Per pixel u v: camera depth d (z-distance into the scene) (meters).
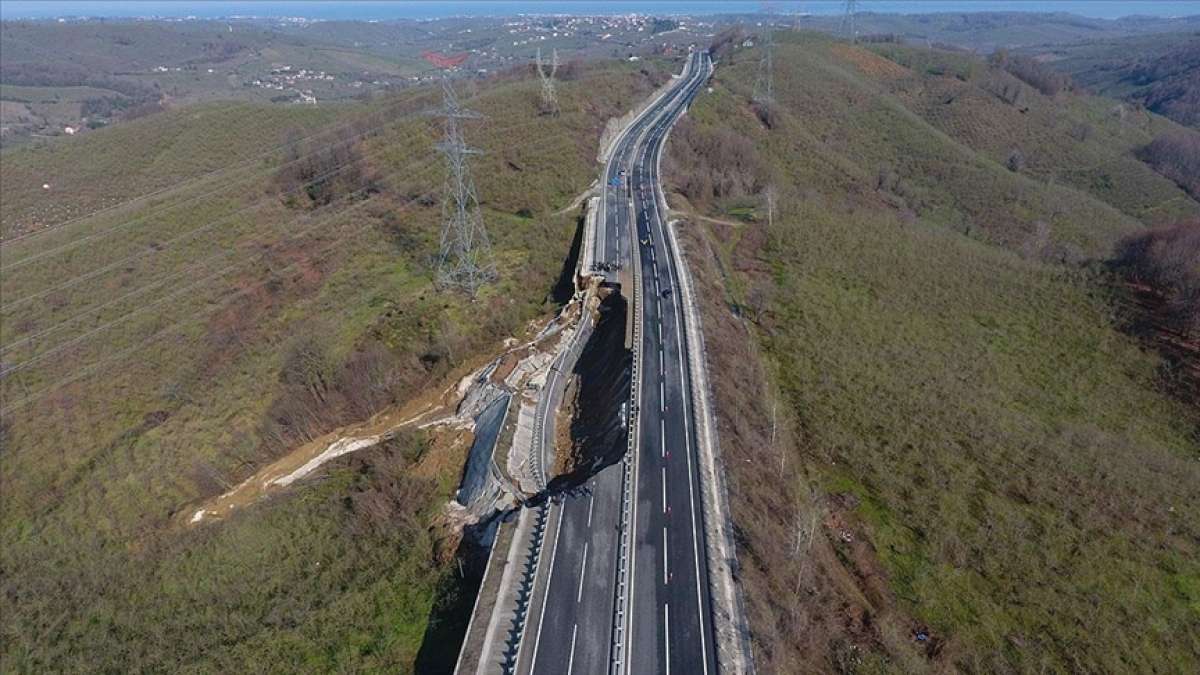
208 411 63.31
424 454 58.75
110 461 58.81
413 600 44.41
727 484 47.75
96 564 51.25
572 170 100.50
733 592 40.09
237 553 51.38
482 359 69.00
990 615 39.47
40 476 57.97
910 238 88.62
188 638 44.56
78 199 96.00
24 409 63.19
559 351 68.38
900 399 57.38
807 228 88.88
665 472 49.56
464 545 48.06
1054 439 53.69
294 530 53.03
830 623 38.47
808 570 41.53
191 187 94.94
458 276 76.31
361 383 65.00
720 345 64.19
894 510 46.62
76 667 43.41
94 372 67.06
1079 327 69.38
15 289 75.19
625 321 68.25
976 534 44.44
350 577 47.81
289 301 76.00
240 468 59.53
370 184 94.38
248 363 68.19
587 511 46.66
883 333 67.88
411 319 71.69
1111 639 37.94
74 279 77.12
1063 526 45.22
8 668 43.75
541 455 56.66
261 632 43.84
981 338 68.44
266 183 95.94
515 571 42.50
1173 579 41.75
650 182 100.62
